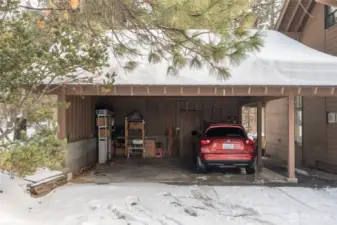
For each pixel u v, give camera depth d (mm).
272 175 10578
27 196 7000
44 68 6109
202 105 16422
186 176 10367
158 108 16422
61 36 5789
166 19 5121
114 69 9180
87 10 5621
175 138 16266
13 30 5371
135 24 5707
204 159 10516
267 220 6129
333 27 12250
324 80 9562
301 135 14336
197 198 7609
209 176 10359
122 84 8977
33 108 5879
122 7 5559
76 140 11125
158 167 12367
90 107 13344
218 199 7559
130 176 10367
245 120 27344
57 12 5699
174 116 16391
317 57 10398
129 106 16312
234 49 5520
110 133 14633
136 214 6379
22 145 5418
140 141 15352
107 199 7285
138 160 14438
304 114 14070
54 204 6867
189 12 4883
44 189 7734
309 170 12070
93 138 13500
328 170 11930
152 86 9094
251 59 9961
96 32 6059
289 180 9445
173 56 6094
